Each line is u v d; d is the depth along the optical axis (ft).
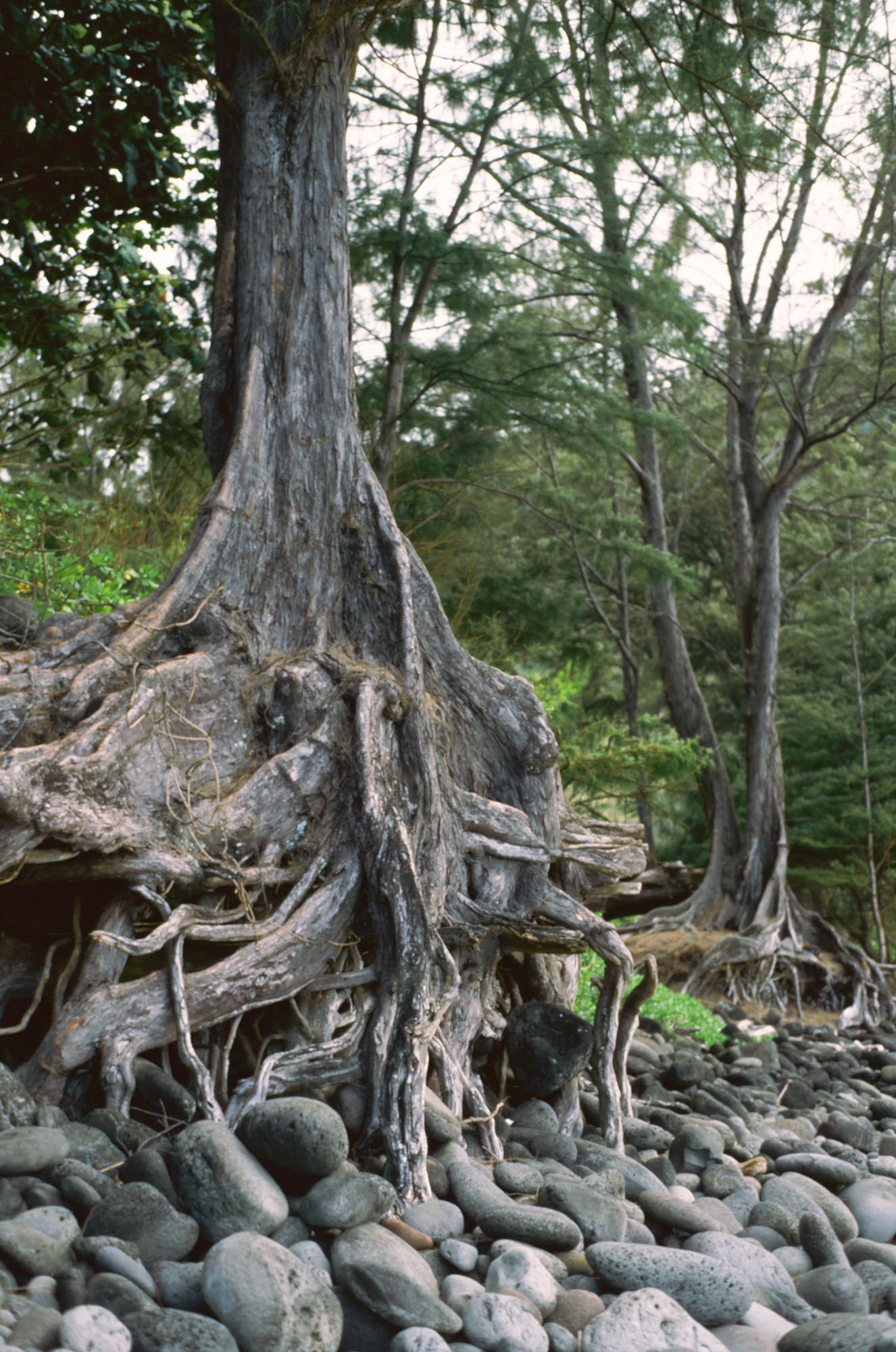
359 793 14.78
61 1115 11.78
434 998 14.25
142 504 30.32
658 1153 17.15
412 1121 13.05
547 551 63.62
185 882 13.42
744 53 20.94
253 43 18.19
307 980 13.97
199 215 29.25
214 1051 13.65
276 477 17.04
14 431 29.40
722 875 51.08
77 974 13.08
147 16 24.58
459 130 39.11
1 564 21.50
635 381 57.52
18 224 27.22
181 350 30.01
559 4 24.59
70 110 24.98
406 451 43.09
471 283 40.32
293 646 16.31
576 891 19.75
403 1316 9.75
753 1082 25.52
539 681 40.78
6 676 13.89
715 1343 10.14
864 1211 15.46
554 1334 10.15
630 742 43.86
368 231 38.32
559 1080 16.98
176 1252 10.11
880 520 59.93
